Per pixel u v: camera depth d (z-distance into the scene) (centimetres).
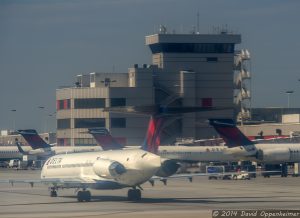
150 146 18188
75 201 18375
